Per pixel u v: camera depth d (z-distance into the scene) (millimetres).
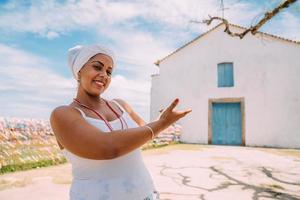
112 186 1154
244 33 6766
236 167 6902
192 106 15414
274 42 14008
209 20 7105
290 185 5004
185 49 16016
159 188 4715
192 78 15633
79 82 1324
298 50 13539
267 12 5961
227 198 4129
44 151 7016
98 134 1006
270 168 6805
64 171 6109
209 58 15359
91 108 1268
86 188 1146
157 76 16641
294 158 8766
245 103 14258
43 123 7152
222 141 14531
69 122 1055
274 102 13703
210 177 5656
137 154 1298
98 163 1160
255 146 13719
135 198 1203
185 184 5023
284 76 13664
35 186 4691
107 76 1300
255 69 14266
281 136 13367
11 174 5723
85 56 1246
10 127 6309
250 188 4766
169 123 1101
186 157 8797
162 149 11562
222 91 14852
